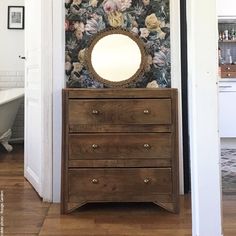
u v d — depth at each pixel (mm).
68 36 2365
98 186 2102
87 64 2363
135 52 2387
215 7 1284
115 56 2381
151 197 2109
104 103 2084
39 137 2434
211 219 1327
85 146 2092
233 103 4305
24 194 2496
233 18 4379
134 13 2402
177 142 2102
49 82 2301
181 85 2424
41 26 2299
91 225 1916
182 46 2430
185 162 2453
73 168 2096
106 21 2395
